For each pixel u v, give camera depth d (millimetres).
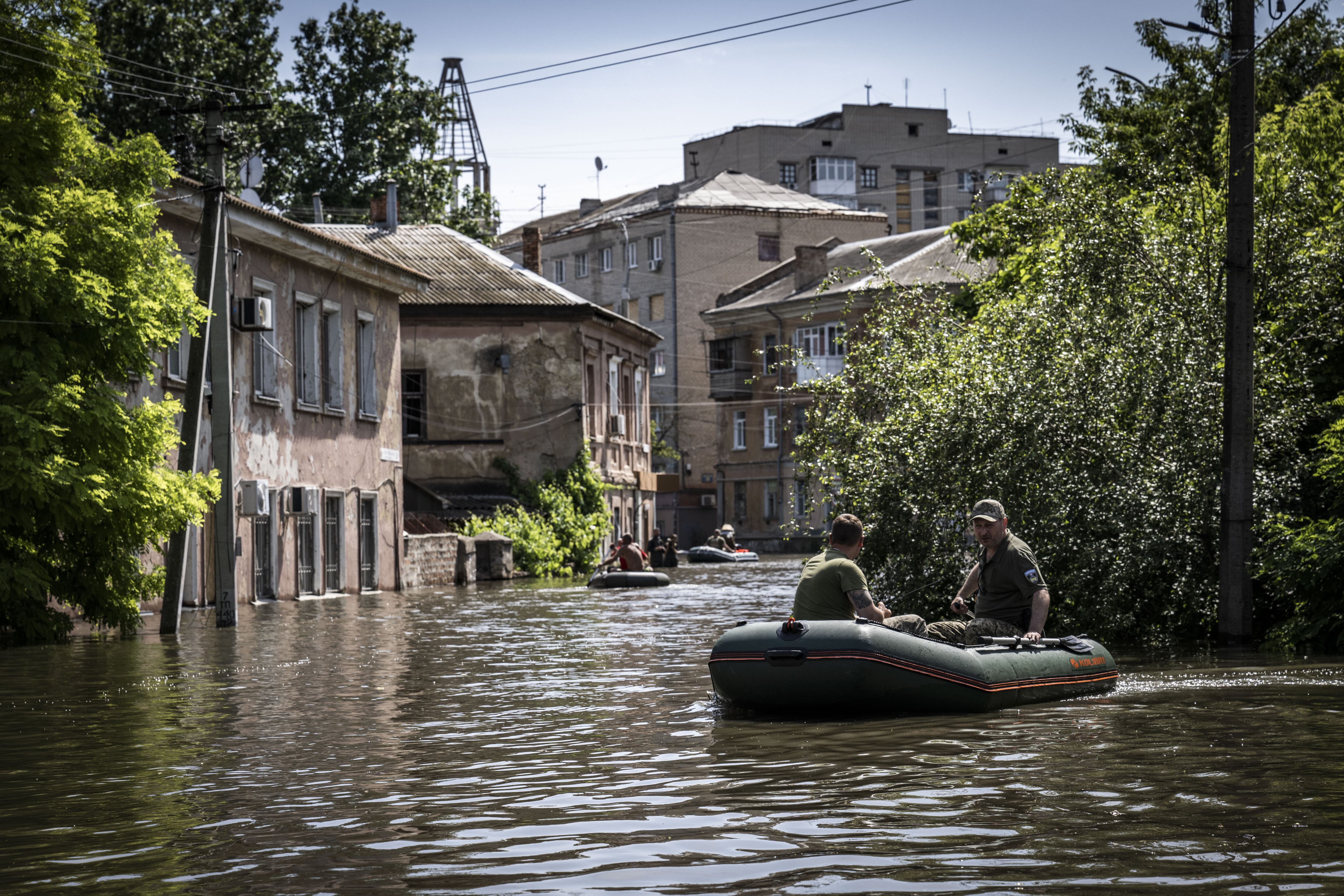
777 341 68562
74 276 17125
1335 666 12781
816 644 10023
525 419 43000
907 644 10062
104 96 40188
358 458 32531
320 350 30859
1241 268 15789
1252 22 15922
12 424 16625
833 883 5531
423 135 54562
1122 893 5289
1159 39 29938
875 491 17656
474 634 18953
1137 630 16578
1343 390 17781
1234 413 15719
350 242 41875
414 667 14578
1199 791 7133
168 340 18609
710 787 7543
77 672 14234
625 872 5766
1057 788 7285
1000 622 11617
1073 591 16203
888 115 95500
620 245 82312
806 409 20016
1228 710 10109
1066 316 17797
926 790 7301
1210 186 18250
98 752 9125
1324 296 17562
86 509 17094
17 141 17906
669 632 19016
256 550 27172
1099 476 16828
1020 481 16797
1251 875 5512
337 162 53562
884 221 82125
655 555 47000
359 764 8531
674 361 78062
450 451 42625
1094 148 21984
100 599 18656
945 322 19516
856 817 6695
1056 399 16734
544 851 6160
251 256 27297
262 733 9891
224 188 21156
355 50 53562
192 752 9078
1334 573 14570
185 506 18703
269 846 6348
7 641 17781
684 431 77875
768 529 70312
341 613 23922
